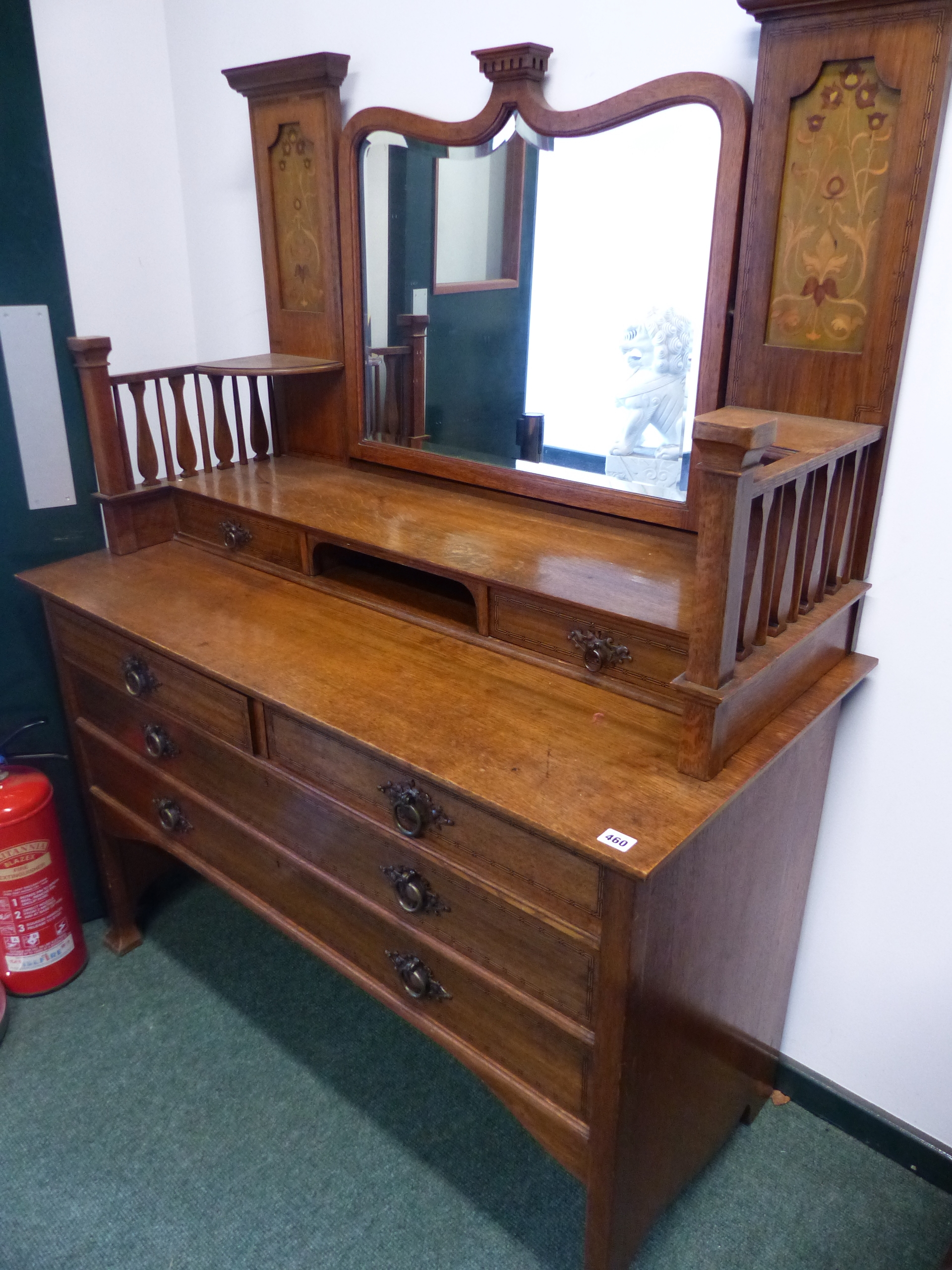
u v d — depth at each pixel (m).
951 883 1.54
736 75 1.38
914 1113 1.70
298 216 1.92
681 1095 1.40
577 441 1.65
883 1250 1.54
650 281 1.49
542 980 1.23
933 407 1.33
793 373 1.39
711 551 1.05
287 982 2.10
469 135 1.61
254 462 2.11
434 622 1.58
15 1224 1.59
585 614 1.36
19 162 1.77
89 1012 2.02
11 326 1.84
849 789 1.60
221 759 1.59
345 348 1.93
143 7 2.07
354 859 1.43
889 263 1.27
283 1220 1.59
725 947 1.39
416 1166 1.69
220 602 1.71
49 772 2.14
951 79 1.20
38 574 1.85
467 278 1.69
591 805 1.12
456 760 1.21
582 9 1.50
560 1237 1.57
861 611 1.49
